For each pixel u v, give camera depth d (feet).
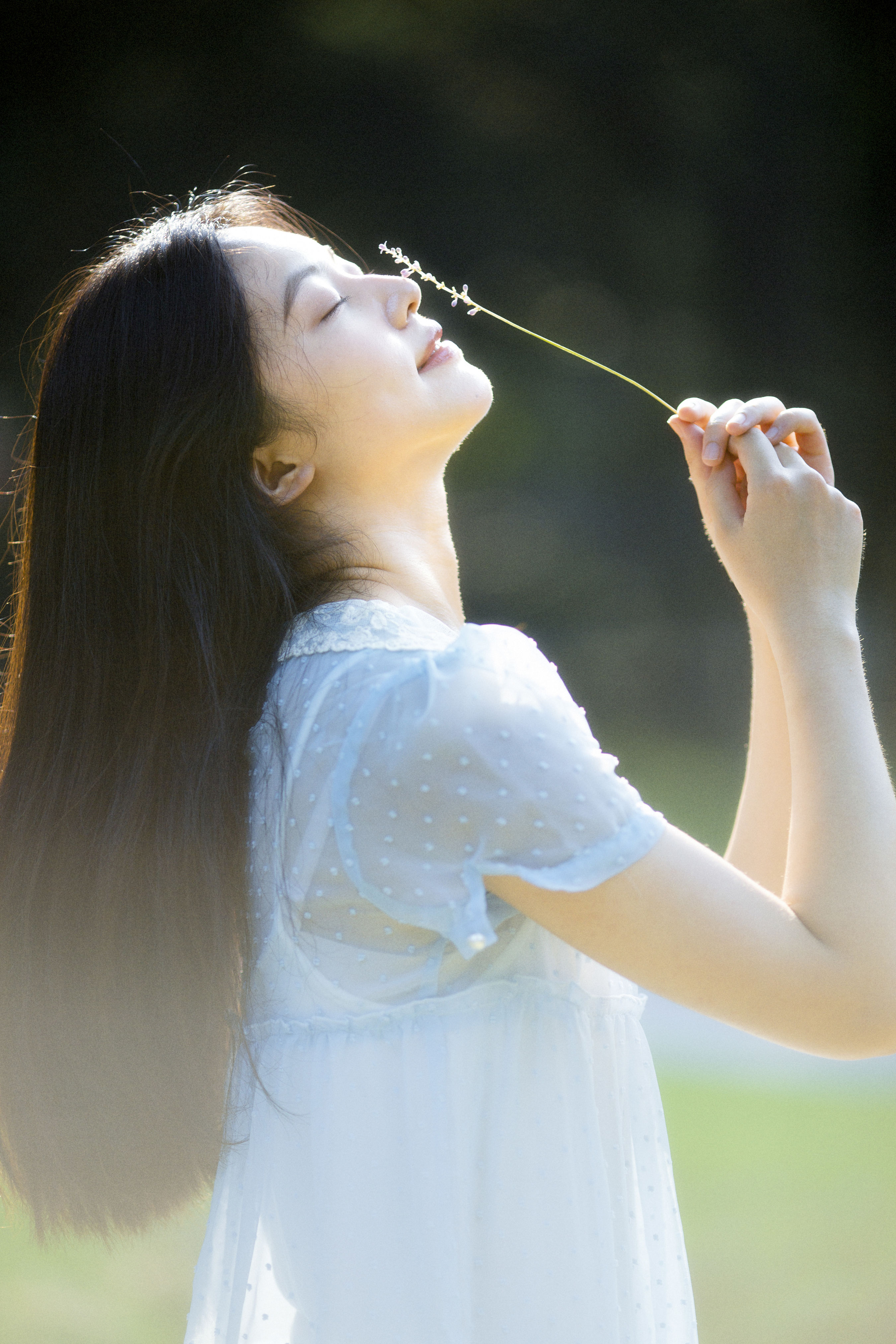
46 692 7.47
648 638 73.72
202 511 7.30
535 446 76.95
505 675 6.25
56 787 7.24
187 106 72.02
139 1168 7.14
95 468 7.44
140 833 6.95
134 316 7.45
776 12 75.15
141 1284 18.79
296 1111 6.59
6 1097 7.29
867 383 77.10
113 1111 7.07
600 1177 6.54
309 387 7.50
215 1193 7.17
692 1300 7.01
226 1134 7.03
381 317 7.78
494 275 76.43
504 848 6.10
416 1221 6.26
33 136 70.90
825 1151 22.68
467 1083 6.42
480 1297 6.29
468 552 75.61
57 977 7.09
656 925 6.03
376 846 6.26
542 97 74.74
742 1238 19.49
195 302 7.38
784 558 7.02
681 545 75.82
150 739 7.09
